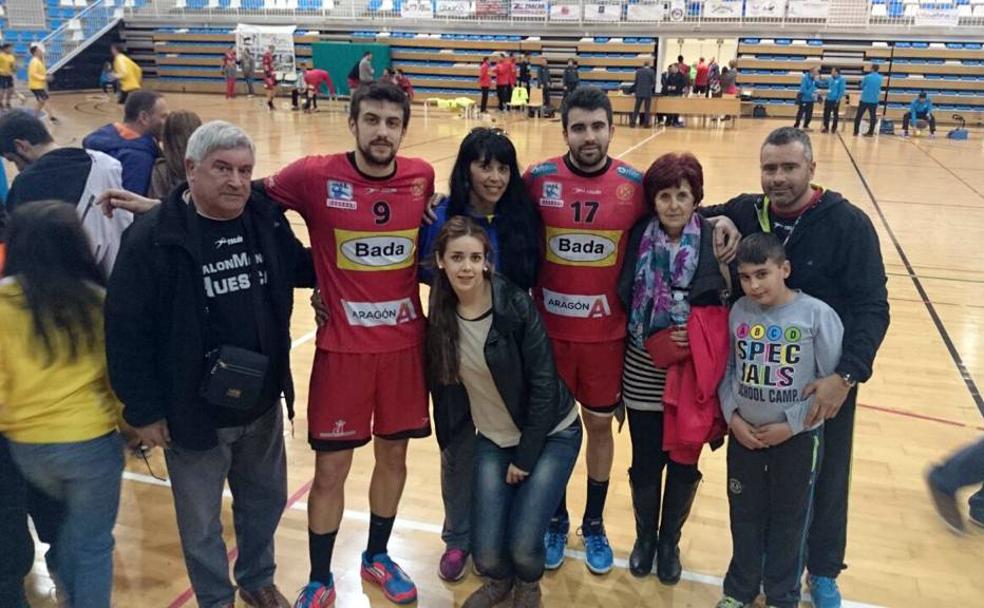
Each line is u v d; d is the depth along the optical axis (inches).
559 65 908.6
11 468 95.3
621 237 105.8
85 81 1024.9
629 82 884.0
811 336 93.8
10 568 98.6
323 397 102.0
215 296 90.1
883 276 95.5
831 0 830.5
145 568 115.8
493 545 98.9
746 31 854.5
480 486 101.7
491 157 98.1
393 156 96.3
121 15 1050.1
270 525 104.7
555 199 105.3
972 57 801.6
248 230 92.7
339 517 107.0
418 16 953.5
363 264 98.8
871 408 171.6
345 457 104.4
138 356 87.2
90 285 88.2
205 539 97.0
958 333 217.5
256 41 973.8
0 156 134.6
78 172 122.2
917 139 691.4
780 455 97.5
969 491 127.7
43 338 83.8
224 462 96.5
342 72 926.4
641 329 103.9
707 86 776.3
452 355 98.6
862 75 826.2
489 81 842.2
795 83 849.5
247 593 106.8
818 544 106.5
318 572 107.3
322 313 101.3
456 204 103.4
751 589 104.0
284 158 469.1
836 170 491.5
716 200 372.8
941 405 173.3
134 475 143.3
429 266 103.3
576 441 105.0
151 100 142.1
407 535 125.3
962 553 120.6
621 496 138.6
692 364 101.0
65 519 92.8
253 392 90.3
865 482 141.2
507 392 98.6
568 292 108.0
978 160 551.2
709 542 124.5
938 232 331.6
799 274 97.9
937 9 812.6
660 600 110.1
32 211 85.3
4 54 735.7
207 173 84.9
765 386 95.5
